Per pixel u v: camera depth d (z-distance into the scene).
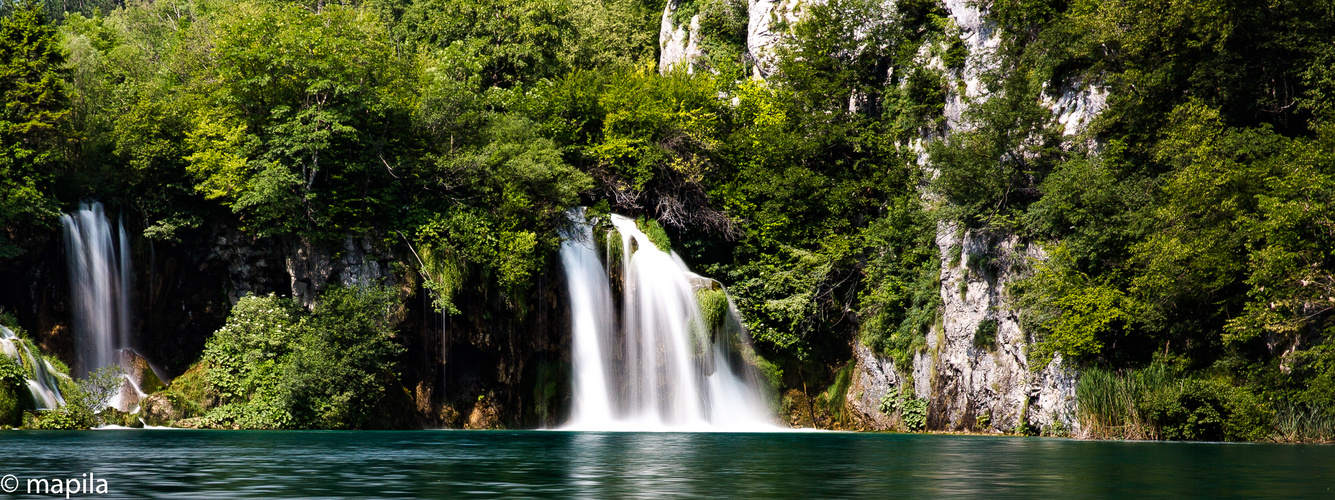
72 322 42.38
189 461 19.98
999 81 46.91
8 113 42.69
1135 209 37.84
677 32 73.44
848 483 15.96
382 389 41.81
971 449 26.34
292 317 43.22
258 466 18.84
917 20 57.53
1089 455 23.69
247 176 44.31
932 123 52.97
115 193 44.47
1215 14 37.59
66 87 45.00
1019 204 43.53
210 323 45.34
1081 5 43.31
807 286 49.66
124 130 45.03
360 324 42.09
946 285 45.06
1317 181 32.38
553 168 48.34
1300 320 31.75
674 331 47.50
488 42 69.31
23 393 35.97
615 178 53.16
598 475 17.16
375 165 46.31
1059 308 37.81
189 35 55.38
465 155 47.03
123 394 39.97
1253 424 32.47
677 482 16.05
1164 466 19.84
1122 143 40.88
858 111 56.38
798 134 54.19
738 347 49.06
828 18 57.91
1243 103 39.38
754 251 51.47
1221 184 34.22
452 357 45.69
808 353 49.78
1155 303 35.62
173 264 45.19
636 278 47.41
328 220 44.03
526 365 47.00
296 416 40.19
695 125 54.59
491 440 30.03
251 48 45.38
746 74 68.06
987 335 42.16
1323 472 18.36
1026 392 39.56
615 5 81.06
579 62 73.19
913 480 16.58
